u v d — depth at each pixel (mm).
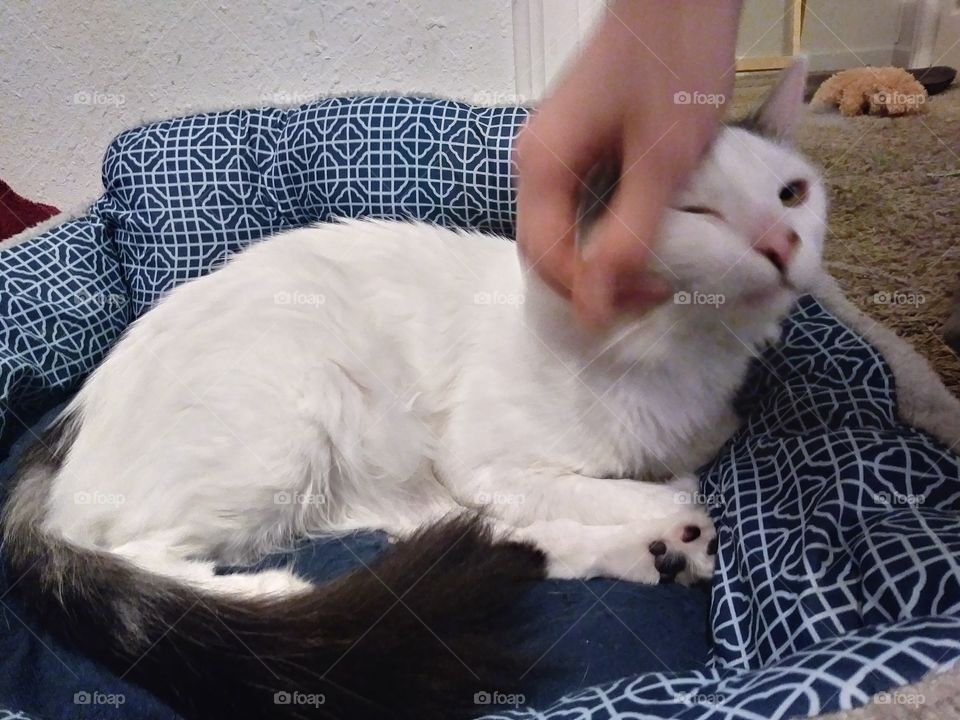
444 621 351
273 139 626
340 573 405
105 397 439
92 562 389
